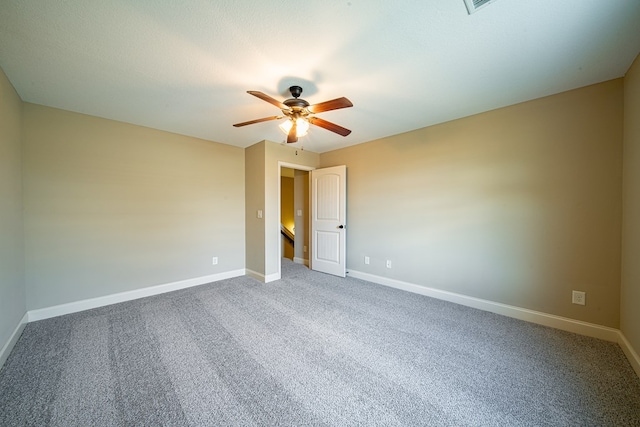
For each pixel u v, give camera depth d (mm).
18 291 2199
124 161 3000
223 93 2264
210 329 2273
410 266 3316
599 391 1508
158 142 3264
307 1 1273
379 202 3658
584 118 2154
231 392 1502
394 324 2375
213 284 3641
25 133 2404
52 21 1391
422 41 1585
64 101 2422
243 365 1757
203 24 1436
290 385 1564
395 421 1301
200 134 3482
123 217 2996
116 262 2943
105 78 2008
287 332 2223
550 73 1950
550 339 2098
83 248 2729
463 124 2834
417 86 2150
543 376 1643
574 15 1363
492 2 1279
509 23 1428
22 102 2377
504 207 2570
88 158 2762
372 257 3754
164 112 2703
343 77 2004
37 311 2457
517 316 2492
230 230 4012
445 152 2980
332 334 2189
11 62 1788
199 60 1776
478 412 1361
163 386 1548
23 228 2373
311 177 4477
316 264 4410
